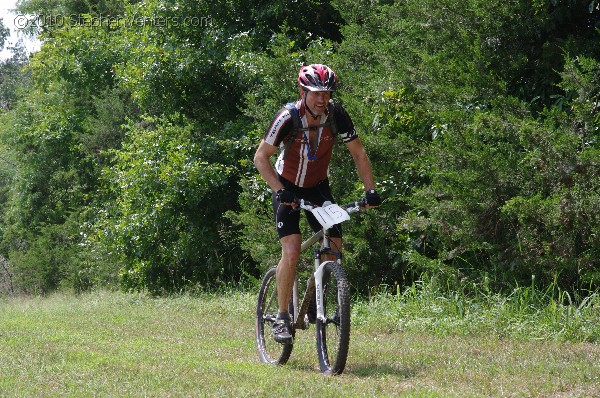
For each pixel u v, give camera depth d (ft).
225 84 65.87
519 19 39.78
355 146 25.08
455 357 27.45
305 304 25.66
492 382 23.15
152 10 66.33
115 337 35.73
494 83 37.88
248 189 51.13
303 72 23.80
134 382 23.09
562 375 24.06
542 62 40.42
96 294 67.56
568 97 39.11
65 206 94.48
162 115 66.49
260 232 48.47
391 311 38.63
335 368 23.91
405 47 44.21
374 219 44.06
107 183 82.74
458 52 40.22
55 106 94.94
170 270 65.77
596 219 32.14
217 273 63.52
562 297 34.58
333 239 25.02
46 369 25.57
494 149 36.68
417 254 38.93
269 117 49.60
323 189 25.81
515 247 35.40
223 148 62.49
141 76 65.98
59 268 87.45
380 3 50.19
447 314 36.63
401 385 22.62
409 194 43.21
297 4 62.54
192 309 50.01
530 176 35.22
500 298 36.40
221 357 28.58
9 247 102.06
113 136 85.81
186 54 64.44
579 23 42.16
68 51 82.02
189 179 59.82
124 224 63.67
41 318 46.98
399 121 43.65
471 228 36.52
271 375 23.95
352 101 43.45
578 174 32.55
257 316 29.04
